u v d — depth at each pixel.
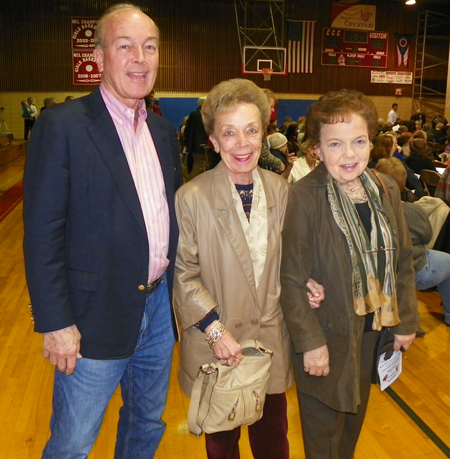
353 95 1.59
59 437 1.65
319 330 1.60
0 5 15.85
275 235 1.66
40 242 1.45
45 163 1.45
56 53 16.25
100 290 1.55
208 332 1.60
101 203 1.51
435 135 11.28
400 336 1.72
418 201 4.10
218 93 1.58
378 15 17.73
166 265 1.66
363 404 1.82
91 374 1.61
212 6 16.75
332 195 1.60
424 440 2.37
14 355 3.15
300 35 17.27
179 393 2.75
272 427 1.79
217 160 5.30
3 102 16.34
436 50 18.31
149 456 1.90
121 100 1.58
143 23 1.54
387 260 1.61
